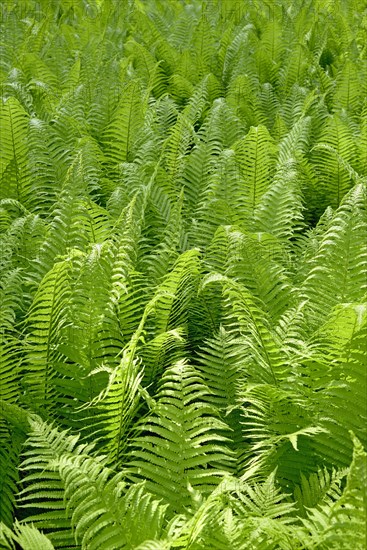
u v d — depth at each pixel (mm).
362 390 3264
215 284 4355
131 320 4031
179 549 2900
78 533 2820
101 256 3896
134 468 3221
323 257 4172
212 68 8945
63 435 3188
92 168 5676
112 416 3521
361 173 6531
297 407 3438
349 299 4035
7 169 5547
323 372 3391
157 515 2873
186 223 5359
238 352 3834
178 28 10047
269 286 4082
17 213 5543
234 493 3318
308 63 8422
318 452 3414
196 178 5848
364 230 4004
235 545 2732
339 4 11195
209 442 3705
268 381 3639
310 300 4109
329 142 6457
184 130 6191
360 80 8156
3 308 3926
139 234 4680
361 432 3299
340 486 3303
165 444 3242
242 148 5910
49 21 10000
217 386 3824
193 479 3211
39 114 6898
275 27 9094
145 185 5445
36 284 4176
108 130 6352
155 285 4410
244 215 5145
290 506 3031
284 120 7469
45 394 3742
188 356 4438
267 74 8820
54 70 8289
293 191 5285
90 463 2977
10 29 9375
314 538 2658
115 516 2820
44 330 3650
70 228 4414
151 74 7875
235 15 11039
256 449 3650
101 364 3762
